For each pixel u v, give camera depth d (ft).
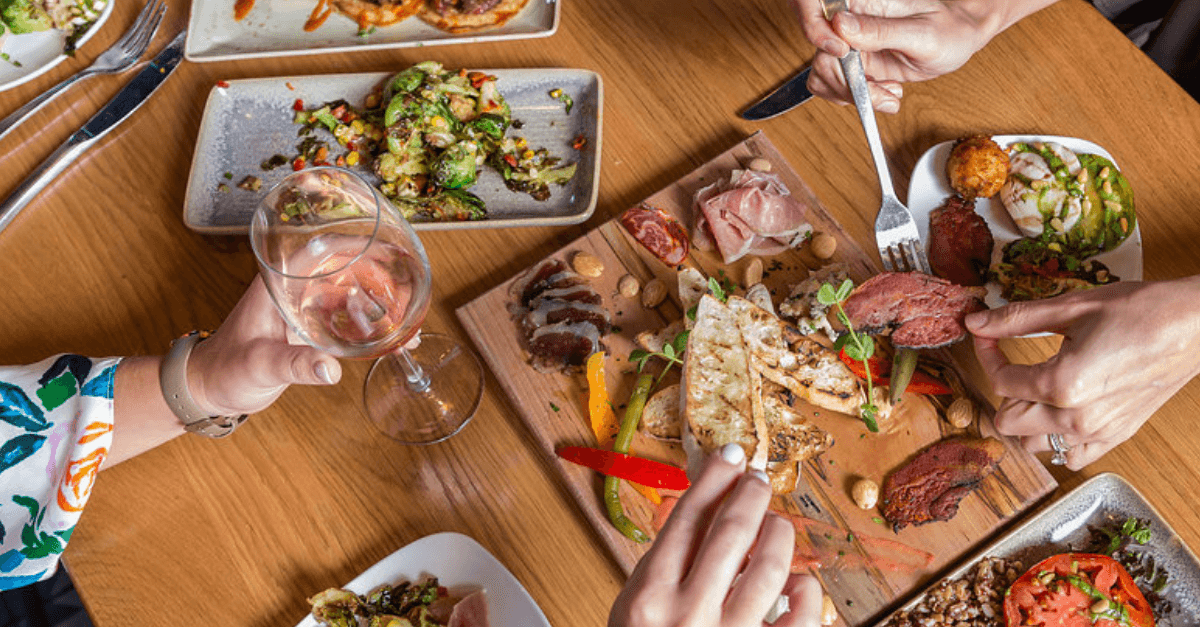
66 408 2.67
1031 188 2.85
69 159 3.08
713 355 2.65
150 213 3.05
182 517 2.71
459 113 3.05
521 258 2.97
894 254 2.84
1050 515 2.59
